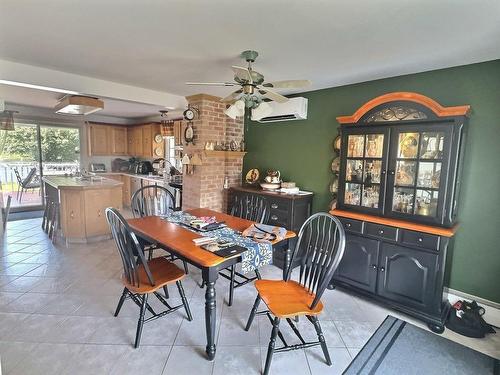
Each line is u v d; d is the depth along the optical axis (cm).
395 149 258
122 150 707
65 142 630
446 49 223
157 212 332
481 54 231
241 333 223
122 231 202
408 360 202
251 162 450
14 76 284
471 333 230
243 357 198
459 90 260
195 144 406
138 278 205
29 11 179
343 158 295
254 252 205
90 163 668
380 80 310
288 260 239
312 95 368
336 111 347
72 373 177
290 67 275
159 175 621
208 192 407
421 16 173
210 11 174
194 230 245
